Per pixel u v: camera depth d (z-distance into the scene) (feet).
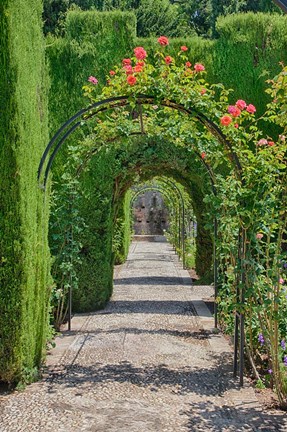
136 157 25.35
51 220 22.38
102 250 24.94
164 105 15.75
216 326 20.67
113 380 14.33
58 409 12.03
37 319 14.52
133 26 25.17
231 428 10.99
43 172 15.81
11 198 12.87
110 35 24.94
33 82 14.78
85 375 14.80
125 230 52.60
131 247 73.36
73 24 24.85
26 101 13.70
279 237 13.04
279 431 10.84
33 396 12.93
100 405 12.34
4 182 12.84
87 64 24.70
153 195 92.99
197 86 15.21
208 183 24.26
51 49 24.61
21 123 13.08
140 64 15.47
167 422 11.30
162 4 69.51
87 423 11.18
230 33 25.32
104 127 20.03
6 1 12.59
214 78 25.18
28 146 13.71
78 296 24.58
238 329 15.06
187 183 34.24
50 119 24.30
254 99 24.93
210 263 34.76
